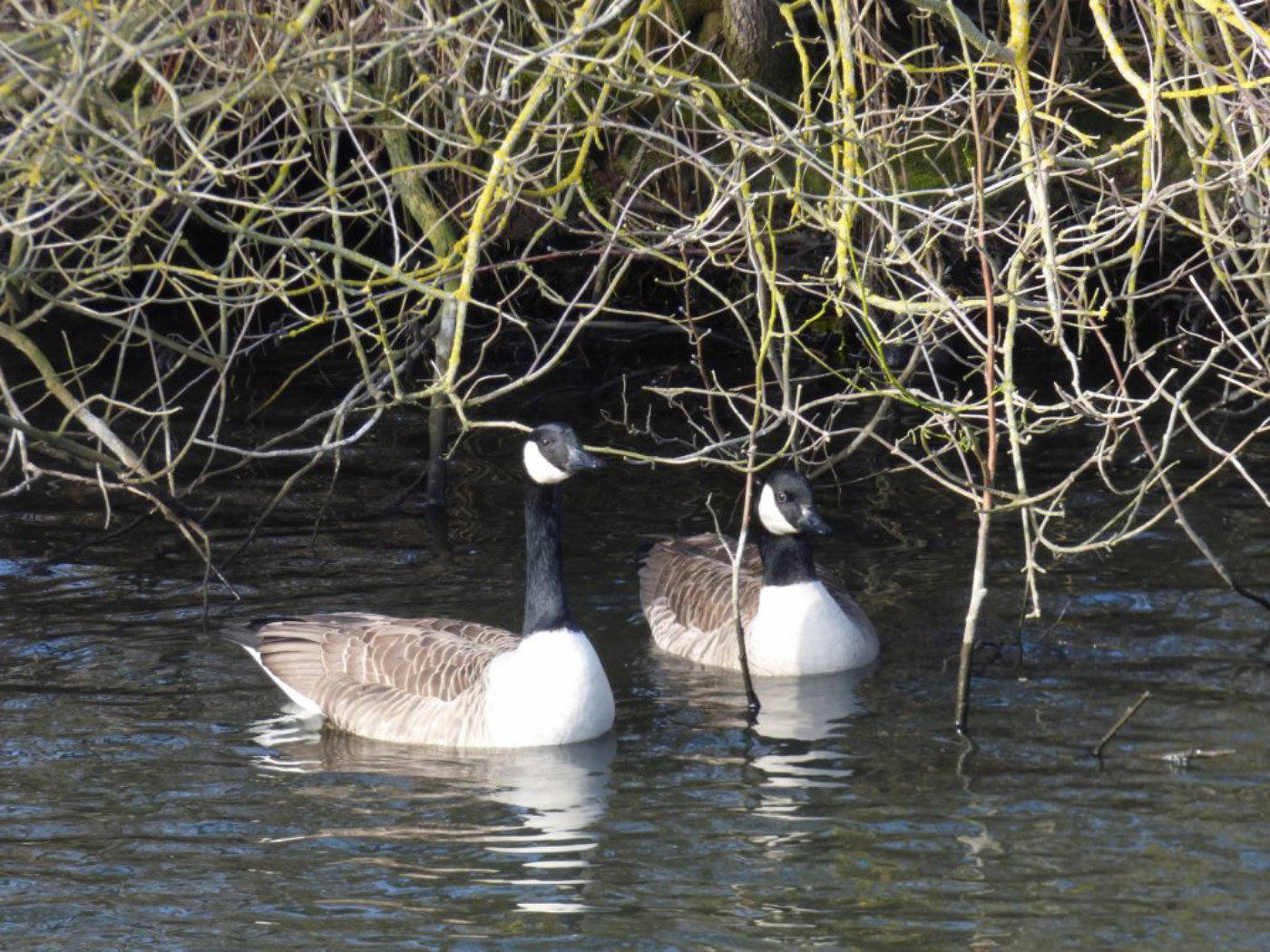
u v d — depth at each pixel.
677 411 23.62
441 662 13.22
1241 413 15.40
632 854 10.55
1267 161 11.74
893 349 23.98
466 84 12.27
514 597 15.96
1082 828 10.71
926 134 14.23
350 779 12.02
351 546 17.69
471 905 9.84
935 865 10.23
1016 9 9.92
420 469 20.89
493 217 20.17
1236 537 16.95
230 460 21.08
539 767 12.23
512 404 24.20
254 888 10.12
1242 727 12.36
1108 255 23.84
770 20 22.05
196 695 13.75
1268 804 10.98
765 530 14.69
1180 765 11.70
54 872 10.37
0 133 13.77
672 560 16.25
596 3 11.35
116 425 22.52
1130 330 11.92
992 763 11.90
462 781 11.98
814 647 14.26
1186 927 9.30
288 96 11.23
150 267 11.80
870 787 11.56
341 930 9.53
